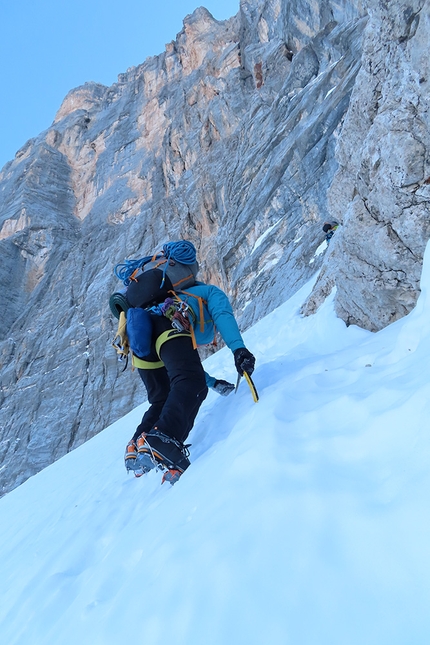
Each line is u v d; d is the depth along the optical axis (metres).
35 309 35.66
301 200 18.28
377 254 3.62
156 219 33.25
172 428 2.46
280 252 18.36
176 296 2.89
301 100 21.78
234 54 34.81
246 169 23.86
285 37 27.36
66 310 32.56
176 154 36.28
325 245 14.38
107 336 28.38
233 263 21.77
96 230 38.97
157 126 42.84
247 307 17.59
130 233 34.72
